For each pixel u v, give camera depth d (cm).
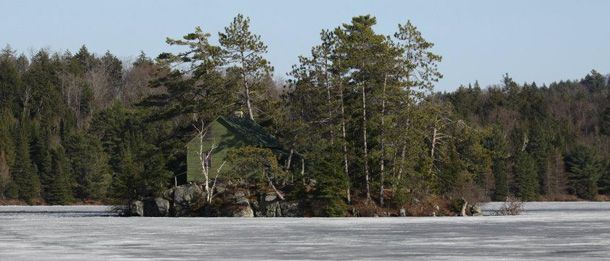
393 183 9456
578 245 4412
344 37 9625
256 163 9356
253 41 10850
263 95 11419
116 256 4000
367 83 9762
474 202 9900
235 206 9100
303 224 6856
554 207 12300
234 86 10944
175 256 4000
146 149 10519
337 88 9762
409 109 9519
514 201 9569
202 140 10062
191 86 11031
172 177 10350
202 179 9994
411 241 4812
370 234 5466
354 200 9469
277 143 10588
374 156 9475
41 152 16838
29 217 8988
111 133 17100
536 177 16962
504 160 16825
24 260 3816
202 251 4253
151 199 9631
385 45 9594
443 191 10025
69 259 3859
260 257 3944
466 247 4359
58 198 15612
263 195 9269
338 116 9806
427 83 9869
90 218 8438
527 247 4316
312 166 9944
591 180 16888
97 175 15862
